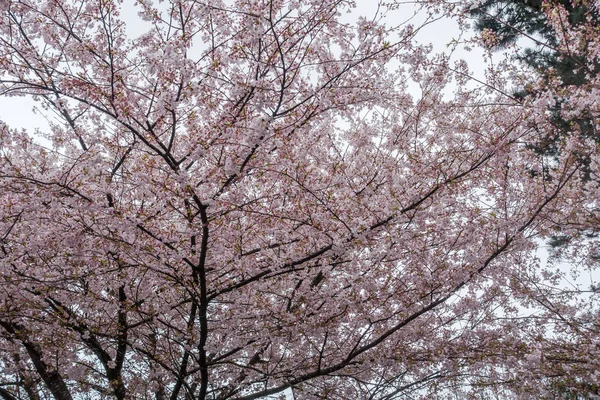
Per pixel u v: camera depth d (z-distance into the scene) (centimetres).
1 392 639
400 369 638
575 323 644
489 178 593
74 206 493
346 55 500
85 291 581
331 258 569
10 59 465
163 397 684
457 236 577
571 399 639
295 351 643
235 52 466
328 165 626
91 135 565
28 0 481
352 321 609
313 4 479
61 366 630
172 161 479
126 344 595
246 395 637
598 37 541
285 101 499
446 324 633
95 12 448
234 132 466
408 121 668
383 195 575
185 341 590
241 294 602
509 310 677
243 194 517
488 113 619
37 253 549
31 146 549
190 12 470
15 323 600
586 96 545
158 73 445
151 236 517
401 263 619
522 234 589
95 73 518
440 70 542
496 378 615
